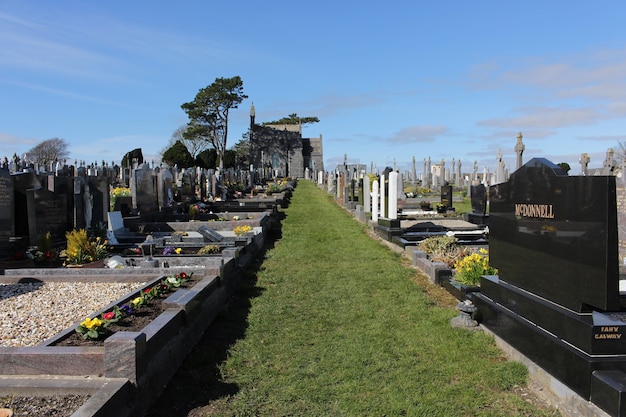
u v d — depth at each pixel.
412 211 21.39
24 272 7.86
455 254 10.10
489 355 5.30
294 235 14.98
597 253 4.05
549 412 4.10
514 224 5.49
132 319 5.15
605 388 3.74
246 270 9.67
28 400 3.61
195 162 58.09
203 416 4.02
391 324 6.35
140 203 16.61
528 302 5.00
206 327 6.14
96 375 3.99
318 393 4.45
